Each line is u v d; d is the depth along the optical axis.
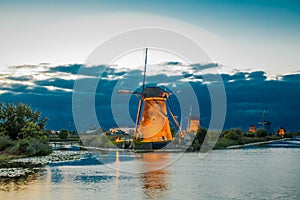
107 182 32.69
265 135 122.31
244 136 110.00
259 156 58.06
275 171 40.12
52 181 32.62
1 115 61.41
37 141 56.09
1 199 25.88
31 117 62.97
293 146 87.50
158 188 30.27
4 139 55.91
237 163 48.00
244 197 27.45
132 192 28.72
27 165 43.75
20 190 28.67
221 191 29.31
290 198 27.11
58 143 85.88
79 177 35.09
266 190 29.81
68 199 26.09
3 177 34.47
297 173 38.75
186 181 33.88
